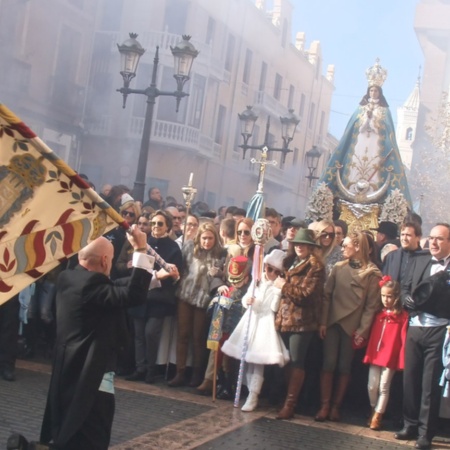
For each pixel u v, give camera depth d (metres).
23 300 7.96
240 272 7.66
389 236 9.10
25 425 5.96
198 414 6.89
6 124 3.15
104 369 4.42
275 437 6.39
